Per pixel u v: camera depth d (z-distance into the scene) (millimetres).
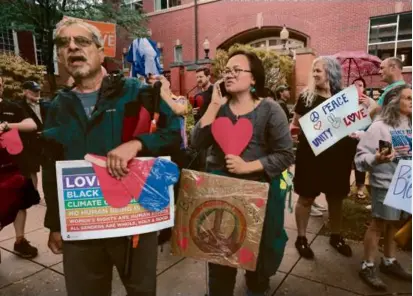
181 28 17750
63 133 1346
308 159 2648
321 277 2443
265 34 16234
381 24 13102
